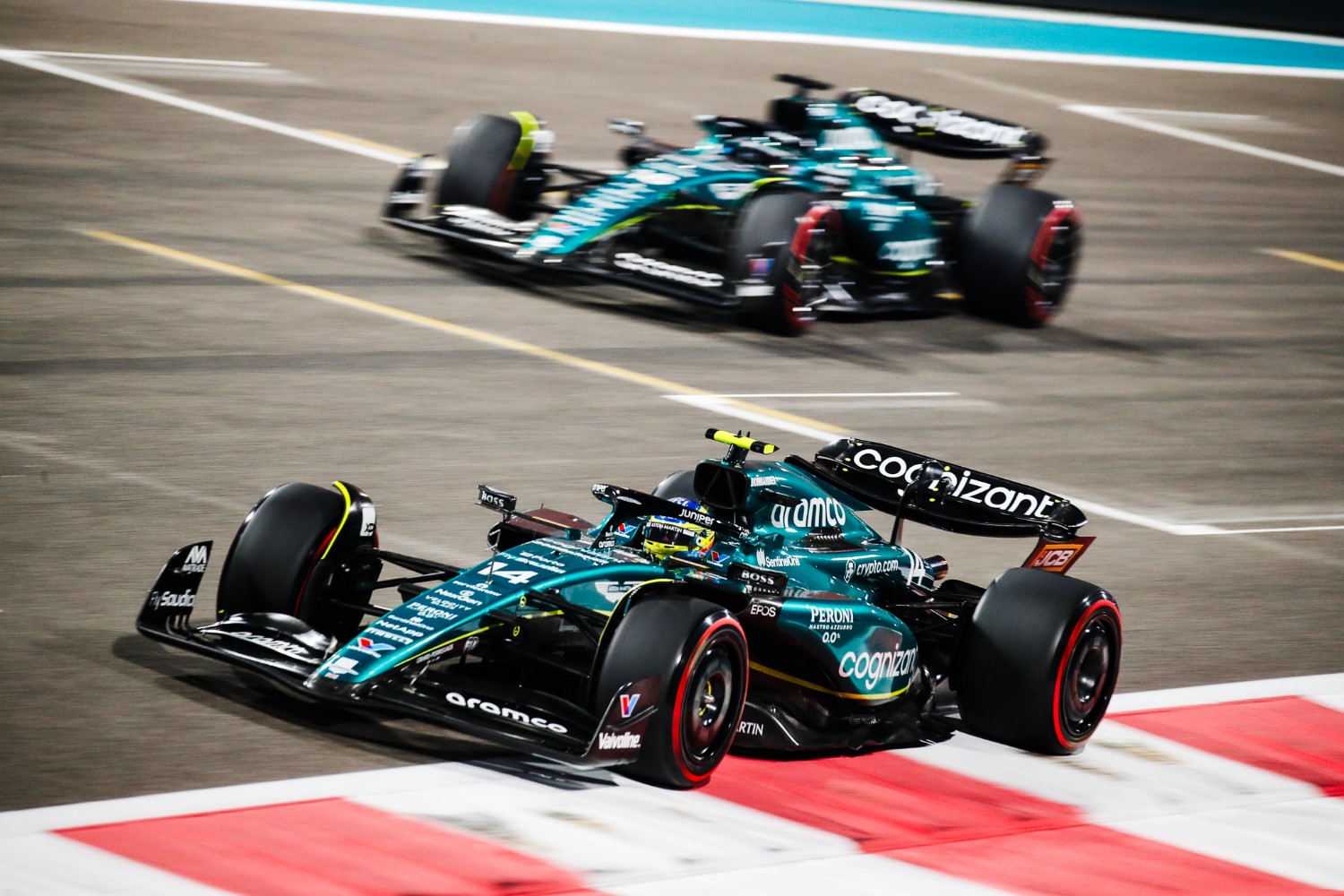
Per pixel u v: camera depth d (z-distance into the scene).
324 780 19.66
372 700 19.16
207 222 55.41
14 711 20.97
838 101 57.28
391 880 17.20
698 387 43.75
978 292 56.75
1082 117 103.12
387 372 41.75
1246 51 132.88
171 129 68.19
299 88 79.81
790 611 22.39
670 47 103.06
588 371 44.03
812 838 19.72
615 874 17.91
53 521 29.06
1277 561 36.56
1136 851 20.89
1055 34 127.56
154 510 30.27
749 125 54.62
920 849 19.92
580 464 36.31
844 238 53.50
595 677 20.03
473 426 38.22
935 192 56.69
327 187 62.78
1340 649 31.22
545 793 19.89
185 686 22.38
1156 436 45.78
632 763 20.11
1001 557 34.53
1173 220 81.31
